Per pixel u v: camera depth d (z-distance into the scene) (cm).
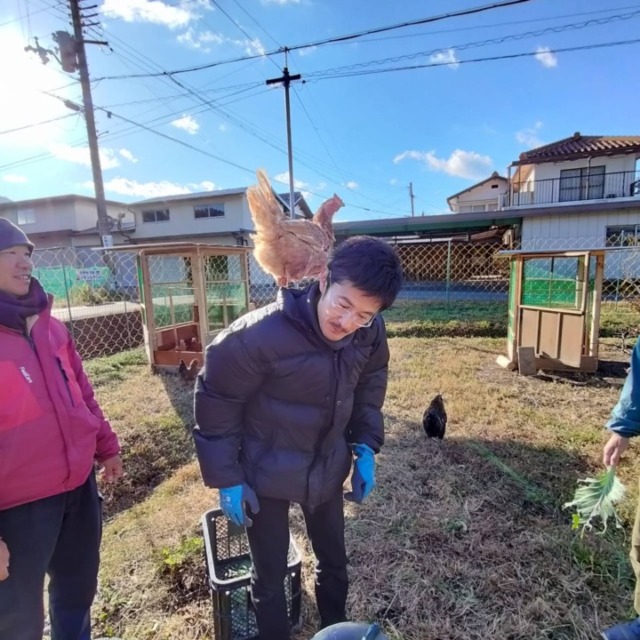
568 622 174
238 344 125
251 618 166
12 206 2475
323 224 235
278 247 200
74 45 1406
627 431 157
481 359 654
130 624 180
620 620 174
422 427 382
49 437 136
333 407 136
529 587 192
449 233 1969
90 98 1454
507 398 466
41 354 138
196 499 280
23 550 135
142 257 618
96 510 160
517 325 588
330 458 144
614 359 629
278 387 131
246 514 137
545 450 332
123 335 898
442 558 212
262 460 138
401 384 520
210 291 825
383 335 153
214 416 131
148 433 403
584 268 549
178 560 208
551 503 257
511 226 1666
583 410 426
